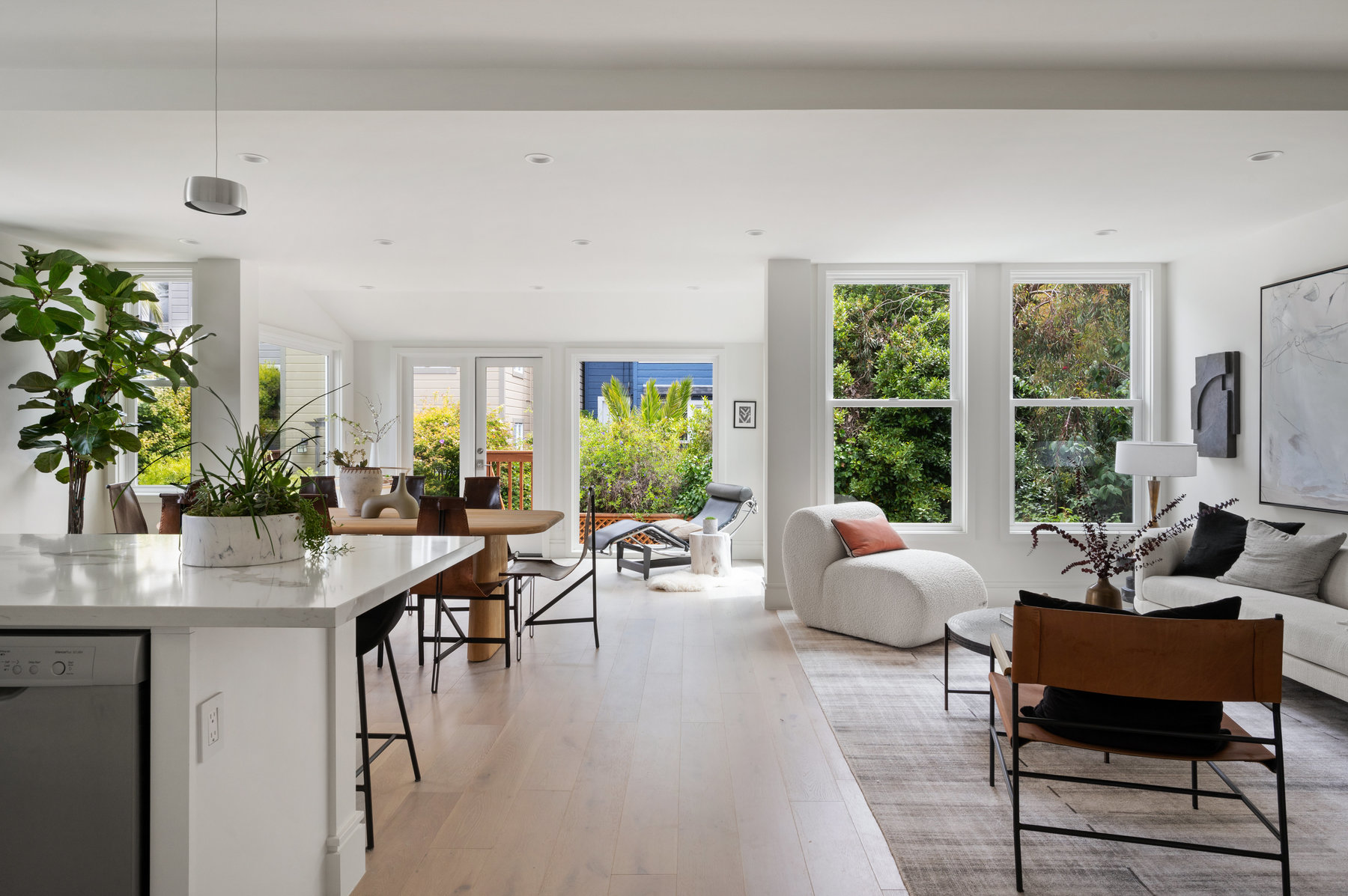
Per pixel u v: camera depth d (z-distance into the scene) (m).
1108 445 5.75
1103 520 5.72
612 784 2.77
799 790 2.72
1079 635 2.09
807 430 5.52
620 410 8.20
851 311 5.79
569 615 5.32
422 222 4.54
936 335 5.78
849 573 4.77
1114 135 3.25
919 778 2.82
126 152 3.40
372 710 3.54
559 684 3.90
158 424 4.88
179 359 4.89
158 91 2.98
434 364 7.89
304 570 1.92
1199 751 2.09
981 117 3.08
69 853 1.49
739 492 6.99
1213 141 3.32
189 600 1.54
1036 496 5.74
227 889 1.62
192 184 2.71
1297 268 4.46
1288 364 4.48
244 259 5.46
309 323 6.90
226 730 1.62
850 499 5.79
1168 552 4.65
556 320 7.43
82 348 5.06
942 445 5.77
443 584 3.82
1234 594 3.96
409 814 2.55
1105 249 5.25
